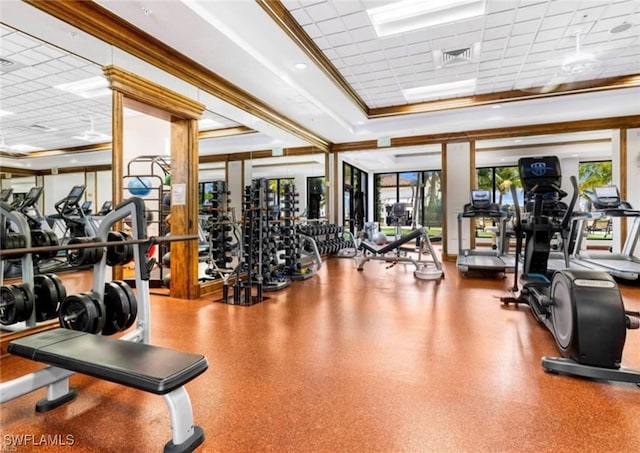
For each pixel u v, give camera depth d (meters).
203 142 8.64
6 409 2.10
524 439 1.79
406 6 3.83
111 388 2.36
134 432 1.88
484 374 2.52
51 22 3.09
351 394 2.25
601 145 9.52
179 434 1.68
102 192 8.59
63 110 6.60
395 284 5.86
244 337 3.30
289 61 4.70
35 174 9.47
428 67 5.36
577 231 6.86
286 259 6.50
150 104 4.20
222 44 3.96
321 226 7.95
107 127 7.64
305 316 4.00
